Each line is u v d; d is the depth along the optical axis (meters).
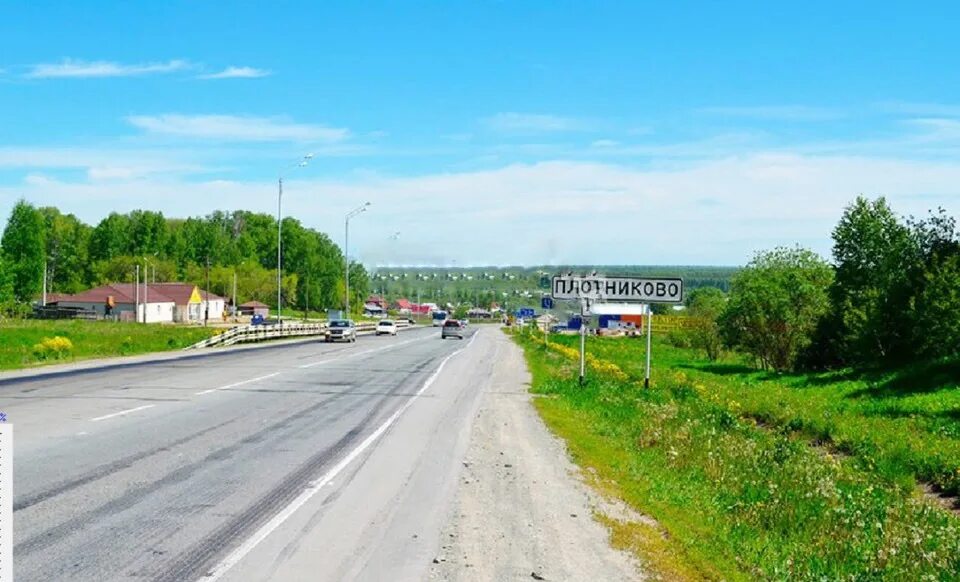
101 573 6.73
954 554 9.52
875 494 13.35
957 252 38.12
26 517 8.40
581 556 7.82
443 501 9.91
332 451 13.16
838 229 45.59
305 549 7.65
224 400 20.14
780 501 10.97
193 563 7.08
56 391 21.16
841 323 45.00
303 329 67.75
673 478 12.32
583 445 14.84
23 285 119.06
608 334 112.44
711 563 8.02
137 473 10.83
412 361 39.62
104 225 143.62
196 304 118.25
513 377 31.11
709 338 60.72
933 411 25.55
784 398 30.00
